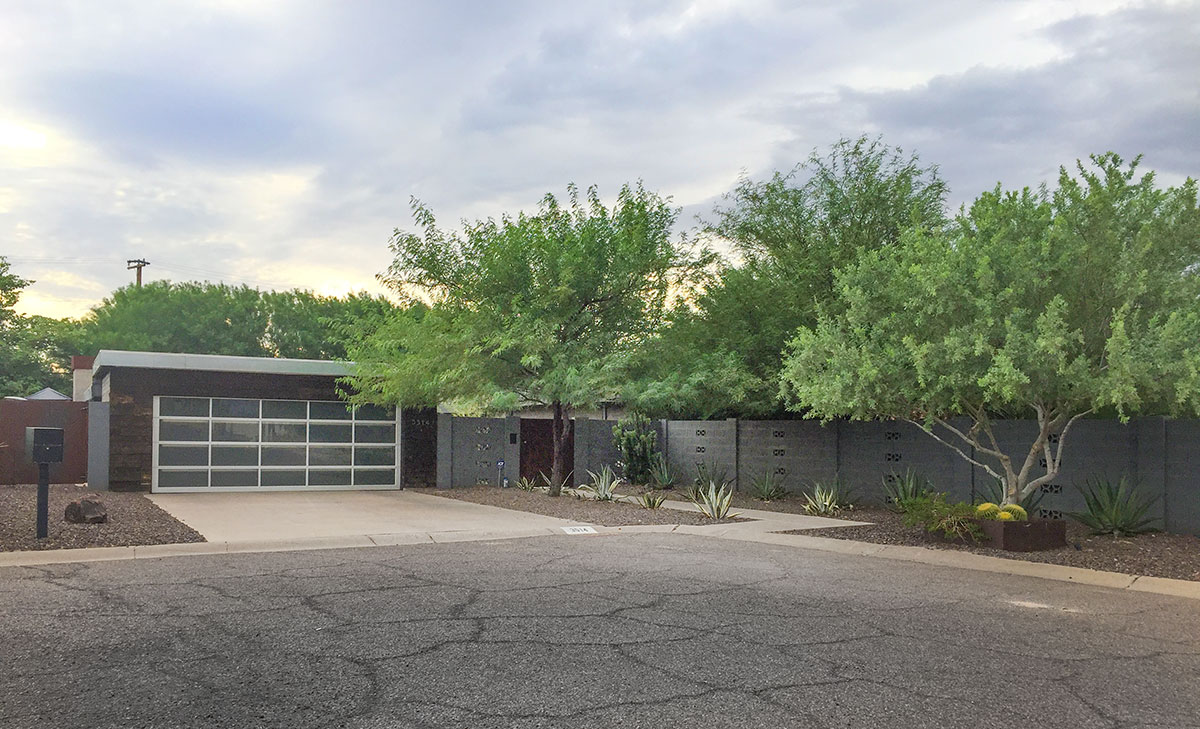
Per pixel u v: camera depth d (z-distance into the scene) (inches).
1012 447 621.6
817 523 606.9
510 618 295.7
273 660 239.3
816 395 517.0
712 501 634.2
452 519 601.3
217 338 2295.8
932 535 503.5
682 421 906.7
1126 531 523.8
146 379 784.9
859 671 237.0
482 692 213.8
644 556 451.8
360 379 815.7
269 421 832.3
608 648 257.8
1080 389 444.8
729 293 783.7
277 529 533.6
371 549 468.1
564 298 725.3
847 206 739.4
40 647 250.2
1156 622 308.8
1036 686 225.8
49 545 439.8
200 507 663.1
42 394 1146.0
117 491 769.6
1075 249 466.6
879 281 537.3
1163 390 438.6
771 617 305.0
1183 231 473.7
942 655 255.8
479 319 727.1
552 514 641.6
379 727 188.1
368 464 870.4
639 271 738.2
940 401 507.2
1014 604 338.0
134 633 267.9
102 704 200.1
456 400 836.6
